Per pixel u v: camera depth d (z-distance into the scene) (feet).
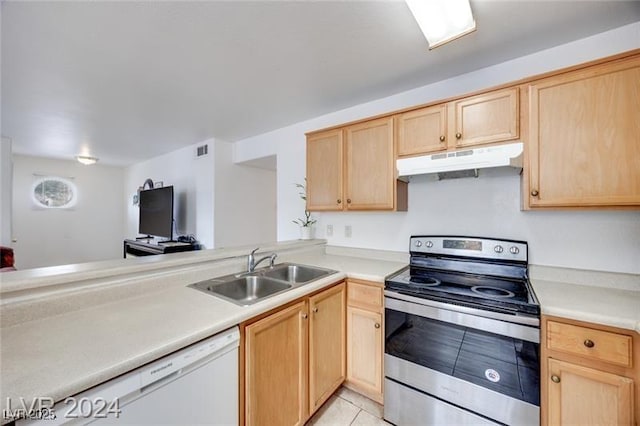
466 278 5.82
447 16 4.37
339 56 5.90
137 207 18.98
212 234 12.64
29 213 17.02
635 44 4.86
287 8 4.49
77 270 3.94
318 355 5.41
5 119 9.76
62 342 2.98
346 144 7.36
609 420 3.61
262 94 7.79
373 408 5.82
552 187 4.66
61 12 4.48
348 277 6.27
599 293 4.63
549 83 4.70
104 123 10.31
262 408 4.15
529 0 4.27
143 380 2.75
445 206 6.84
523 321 4.13
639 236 4.82
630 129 4.10
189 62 6.13
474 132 5.41
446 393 4.81
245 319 3.87
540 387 4.06
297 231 10.32
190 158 13.99
